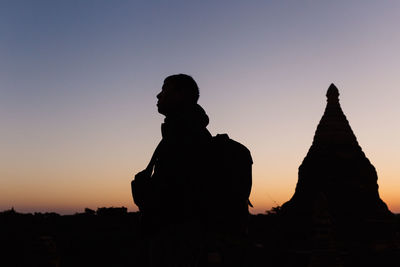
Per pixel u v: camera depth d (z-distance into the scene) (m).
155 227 3.09
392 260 33.78
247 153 3.20
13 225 24.70
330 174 37.66
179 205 3.06
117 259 23.27
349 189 36.88
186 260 3.02
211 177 3.08
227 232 3.03
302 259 29.66
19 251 21.11
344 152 38.56
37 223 26.12
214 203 3.05
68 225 27.20
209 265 2.99
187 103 3.29
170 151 3.16
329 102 40.94
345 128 39.53
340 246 31.88
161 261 3.06
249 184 3.15
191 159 3.11
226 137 3.22
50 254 21.16
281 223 33.84
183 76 3.34
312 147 39.88
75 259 23.23
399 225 35.78
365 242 34.44
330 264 27.61
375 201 36.78
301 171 39.31
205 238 3.05
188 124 3.19
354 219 35.38
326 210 28.61
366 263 33.44
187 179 3.08
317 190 37.25
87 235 25.41
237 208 3.07
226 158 3.11
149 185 3.14
